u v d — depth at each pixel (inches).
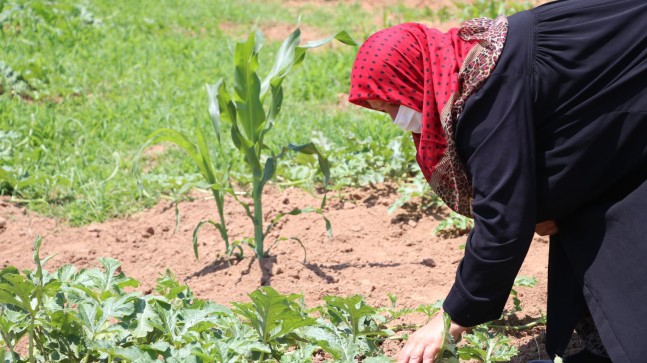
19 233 196.4
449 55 111.7
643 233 105.2
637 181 109.3
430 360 117.9
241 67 166.6
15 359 122.8
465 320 115.5
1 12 340.5
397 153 216.8
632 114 105.2
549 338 123.4
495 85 105.6
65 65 307.7
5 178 213.9
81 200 212.2
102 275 134.4
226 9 420.8
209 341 125.4
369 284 163.2
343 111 278.5
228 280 170.4
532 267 168.7
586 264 110.3
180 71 315.3
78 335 125.3
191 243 192.2
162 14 398.6
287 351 139.3
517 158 105.4
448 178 114.7
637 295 104.8
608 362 125.6
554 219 114.9
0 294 117.0
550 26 107.0
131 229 200.1
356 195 211.2
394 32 115.3
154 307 129.8
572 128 106.6
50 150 239.8
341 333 129.3
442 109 109.3
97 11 386.0
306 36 384.5
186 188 171.9
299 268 171.8
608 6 106.7
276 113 172.1
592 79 105.1
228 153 235.5
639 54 105.0
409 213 200.1
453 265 173.2
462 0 435.2
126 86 297.0
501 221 106.7
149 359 117.6
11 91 279.9
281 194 214.7
